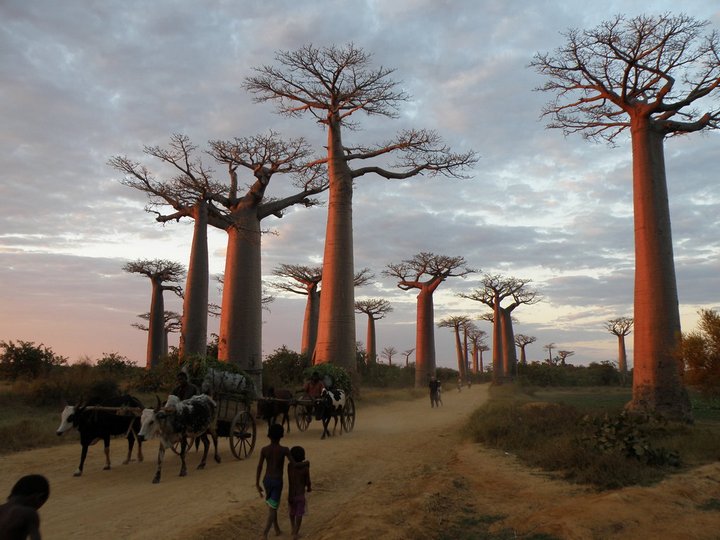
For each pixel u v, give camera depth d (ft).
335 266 82.94
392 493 24.56
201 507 22.44
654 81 57.36
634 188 57.41
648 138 57.31
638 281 55.42
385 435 46.93
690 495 21.95
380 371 163.32
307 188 90.07
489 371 335.67
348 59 80.53
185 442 28.91
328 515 22.33
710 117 55.93
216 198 76.64
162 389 75.36
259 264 81.00
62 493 24.80
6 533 9.84
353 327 83.30
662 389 51.90
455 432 48.52
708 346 37.88
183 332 72.64
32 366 79.87
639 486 23.88
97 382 65.21
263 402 43.55
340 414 47.93
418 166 88.99
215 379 34.47
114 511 21.83
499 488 25.43
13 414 54.08
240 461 33.27
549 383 182.19
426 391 128.06
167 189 72.64
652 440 35.63
